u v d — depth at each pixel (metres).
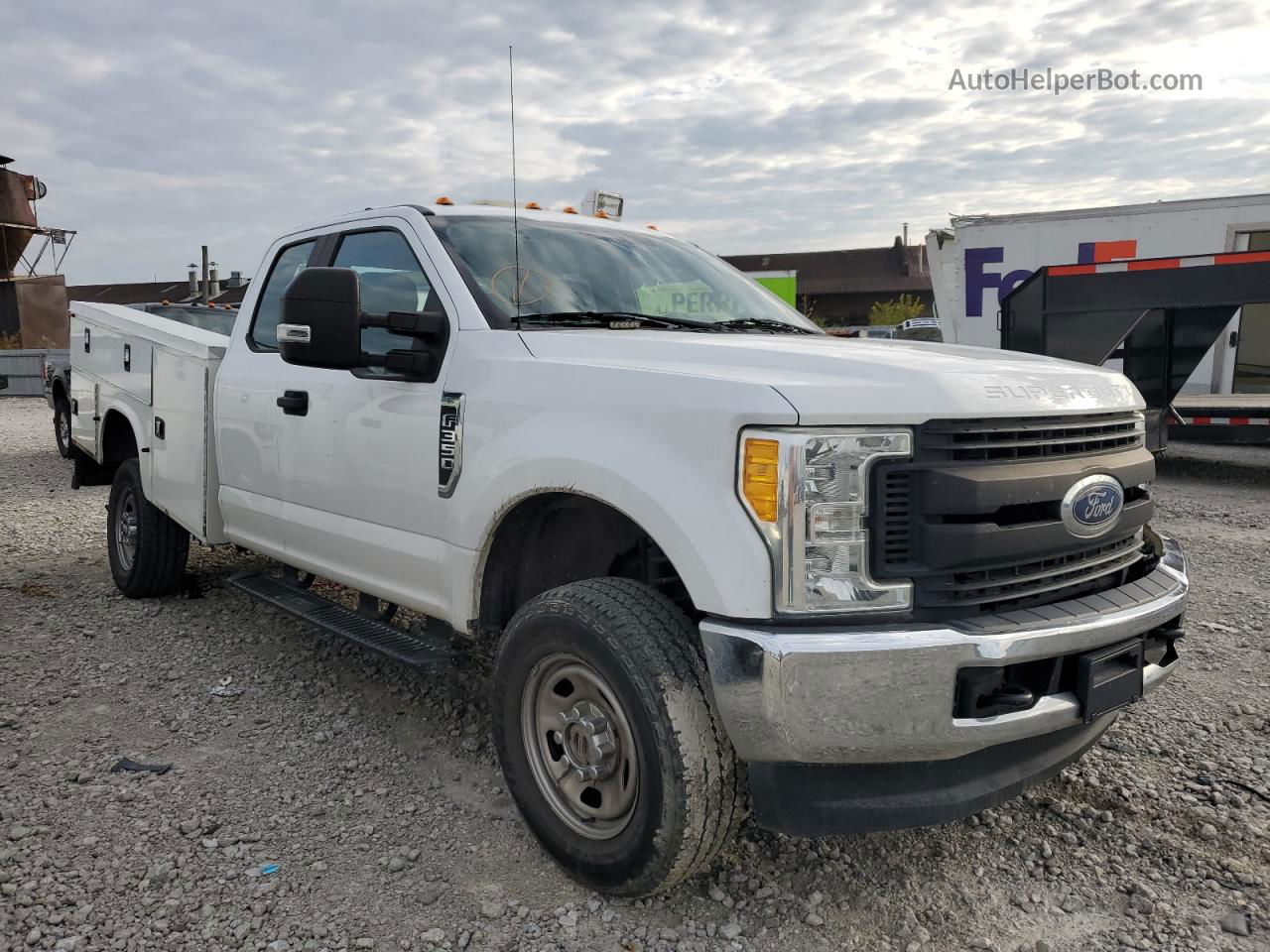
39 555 6.52
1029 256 13.23
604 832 2.59
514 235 3.60
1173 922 2.54
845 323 56.62
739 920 2.55
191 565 6.05
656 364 2.68
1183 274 8.54
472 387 3.02
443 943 2.45
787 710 2.19
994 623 2.32
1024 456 2.44
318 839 2.94
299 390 3.80
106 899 2.60
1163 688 4.10
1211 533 7.11
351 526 3.58
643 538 2.89
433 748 3.58
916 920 2.55
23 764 3.40
